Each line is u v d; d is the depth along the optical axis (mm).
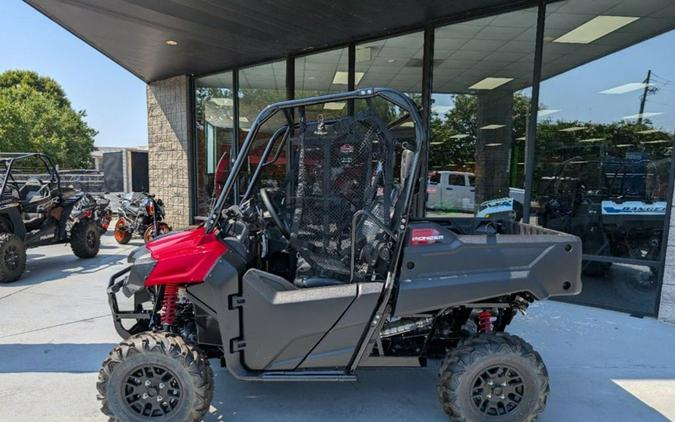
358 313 2164
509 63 4996
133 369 2098
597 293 4348
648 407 2510
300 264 2438
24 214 5801
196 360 2121
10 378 2797
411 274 2168
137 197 7875
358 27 5344
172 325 2369
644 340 3439
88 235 6426
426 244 2178
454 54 5234
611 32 4320
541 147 4734
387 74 5805
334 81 6402
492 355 2143
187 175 8250
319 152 2227
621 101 4285
